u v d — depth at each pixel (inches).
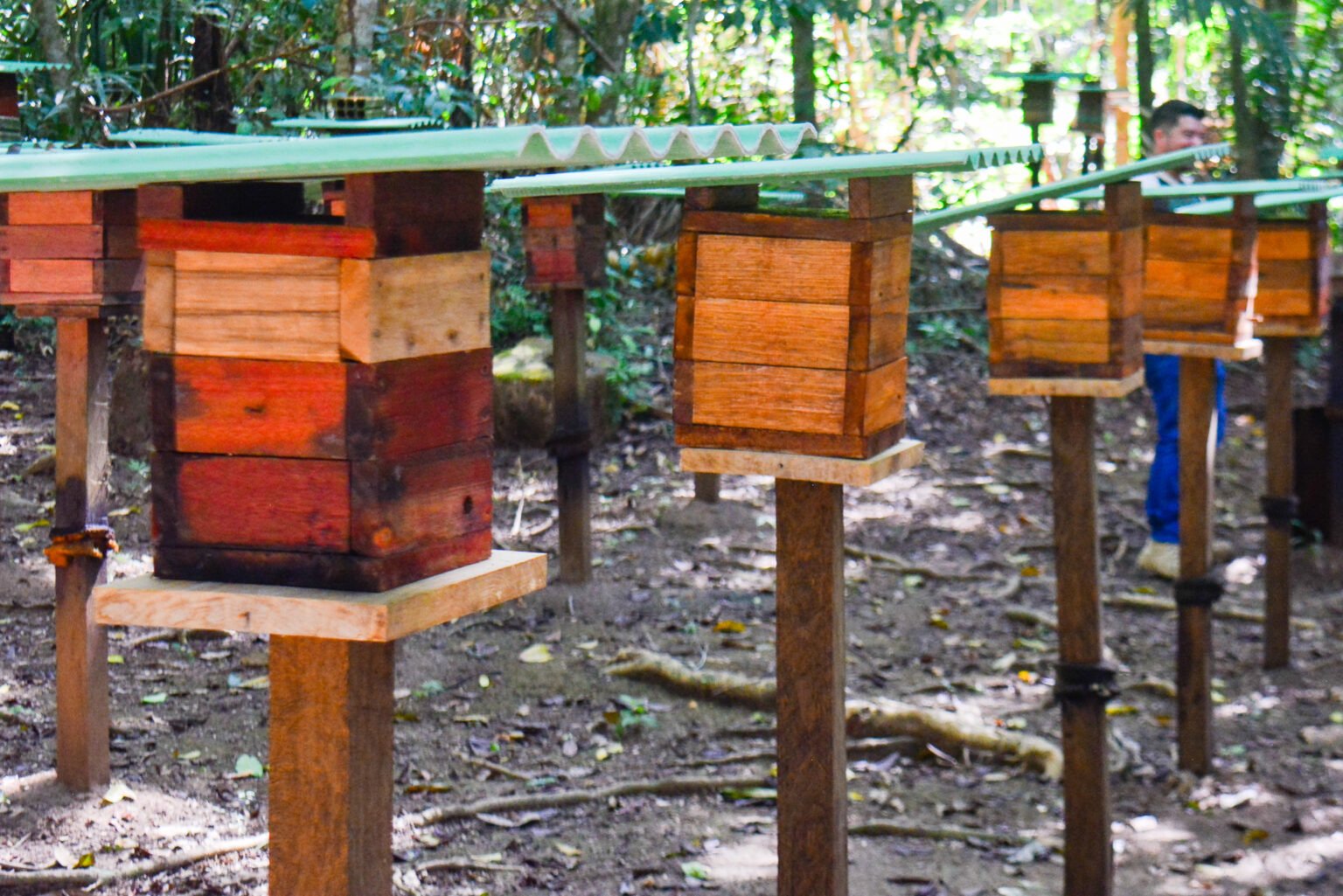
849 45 422.3
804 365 97.6
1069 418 142.4
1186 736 187.6
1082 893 145.7
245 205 76.1
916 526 292.0
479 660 214.8
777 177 91.2
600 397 320.5
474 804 169.5
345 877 75.3
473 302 73.8
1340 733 200.4
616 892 152.9
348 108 207.5
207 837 159.6
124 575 244.4
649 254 390.9
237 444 70.9
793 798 104.3
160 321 71.5
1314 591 264.1
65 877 146.9
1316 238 205.2
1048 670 223.0
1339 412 267.3
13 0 350.0
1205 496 184.4
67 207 151.5
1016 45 522.0
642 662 209.3
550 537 274.7
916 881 157.6
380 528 69.2
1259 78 339.6
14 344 358.6
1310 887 158.2
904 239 101.0
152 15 349.4
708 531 279.0
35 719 189.5
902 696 211.5
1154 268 172.6
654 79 366.3
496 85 367.2
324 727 74.7
